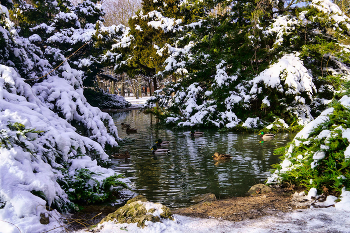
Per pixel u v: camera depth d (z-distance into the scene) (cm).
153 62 3158
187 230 398
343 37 2014
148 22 3075
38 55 1257
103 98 4506
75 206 585
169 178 850
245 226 406
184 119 2266
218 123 1995
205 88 2495
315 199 522
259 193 641
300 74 1881
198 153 1202
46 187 513
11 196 465
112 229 410
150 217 416
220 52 2266
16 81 838
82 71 4059
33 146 591
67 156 732
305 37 1995
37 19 4116
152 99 2530
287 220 423
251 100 2045
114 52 3641
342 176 516
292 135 1587
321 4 1958
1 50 1006
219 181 801
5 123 589
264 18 2230
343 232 367
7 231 412
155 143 1470
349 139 549
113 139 1294
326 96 2036
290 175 640
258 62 2164
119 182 697
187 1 2489
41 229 439
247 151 1198
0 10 1069
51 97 1065
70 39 3903
